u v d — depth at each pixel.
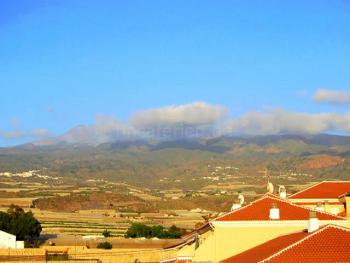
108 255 150.75
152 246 169.25
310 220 70.81
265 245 75.06
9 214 184.12
